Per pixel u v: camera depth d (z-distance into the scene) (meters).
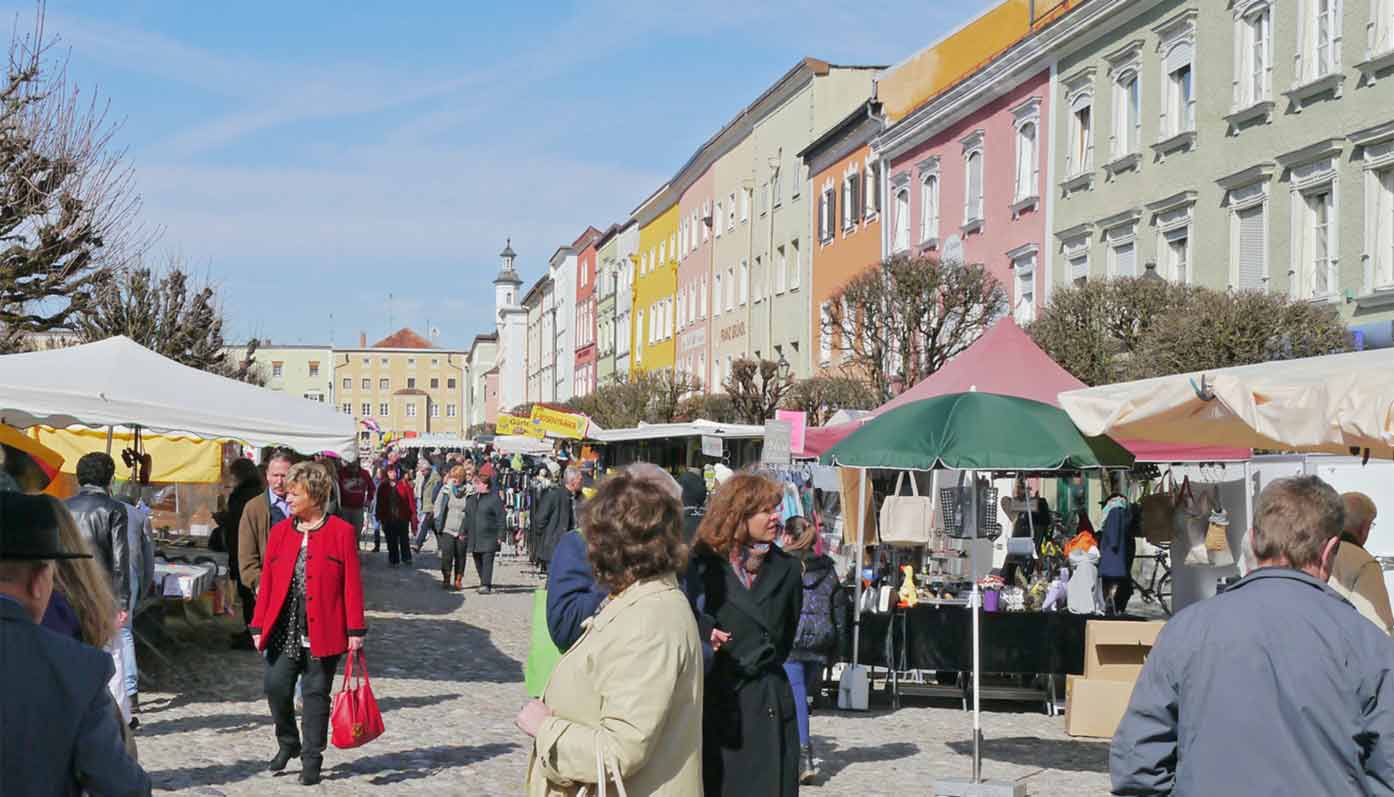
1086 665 11.09
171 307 40.38
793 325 51.38
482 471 24.98
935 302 29.58
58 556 3.33
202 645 16.69
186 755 10.30
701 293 65.38
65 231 21.38
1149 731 4.13
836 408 32.81
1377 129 20.88
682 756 4.39
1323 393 7.82
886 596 14.41
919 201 39.66
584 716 4.36
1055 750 11.79
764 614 5.66
